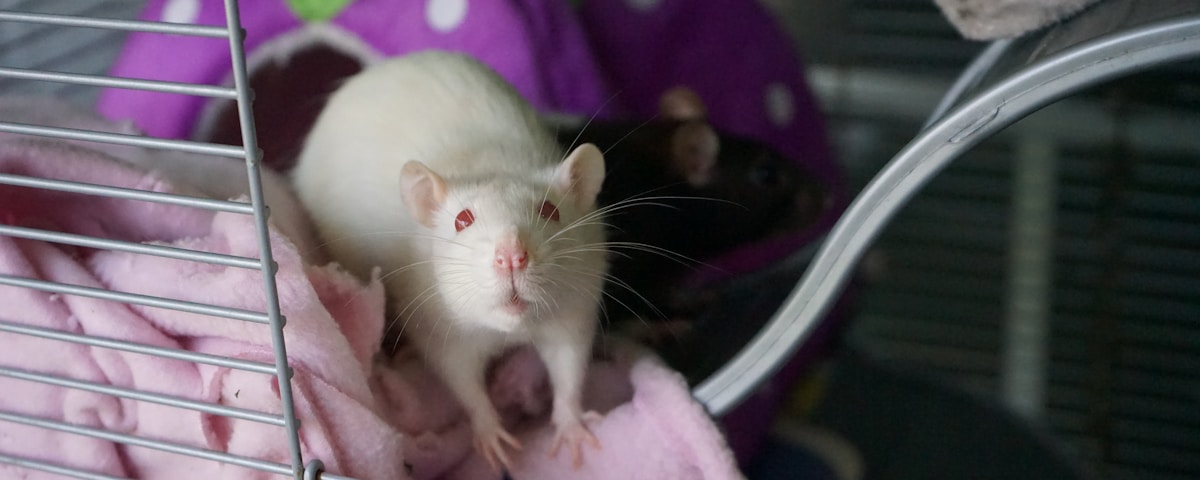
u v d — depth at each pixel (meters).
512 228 0.40
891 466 0.58
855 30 0.68
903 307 0.72
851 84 0.68
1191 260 0.66
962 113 0.37
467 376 0.43
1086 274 0.68
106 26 0.34
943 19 0.66
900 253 0.71
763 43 0.60
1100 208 0.67
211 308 0.36
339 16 0.53
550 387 0.45
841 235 0.39
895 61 0.68
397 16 0.54
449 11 0.53
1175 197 0.66
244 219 0.39
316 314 0.38
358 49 0.53
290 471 0.37
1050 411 0.69
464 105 0.46
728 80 0.59
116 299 0.37
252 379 0.38
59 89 0.57
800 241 0.53
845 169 0.64
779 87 0.60
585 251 0.42
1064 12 0.42
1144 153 0.65
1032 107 0.36
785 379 0.55
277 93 0.52
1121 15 0.38
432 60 0.48
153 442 0.37
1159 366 0.68
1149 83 0.64
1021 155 0.68
